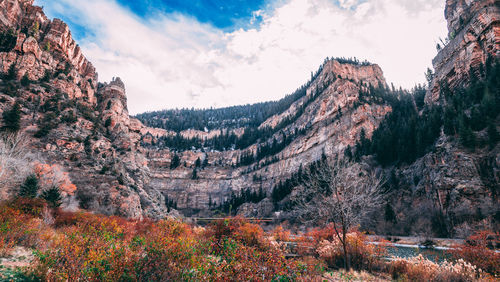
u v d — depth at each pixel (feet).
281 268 23.09
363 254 46.11
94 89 307.37
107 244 22.85
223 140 628.69
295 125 444.96
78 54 307.17
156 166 464.24
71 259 19.53
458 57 237.04
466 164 134.00
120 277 18.65
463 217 118.73
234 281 20.22
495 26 205.67
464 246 46.68
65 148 166.71
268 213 282.56
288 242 84.33
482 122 149.07
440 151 155.94
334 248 49.78
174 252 21.79
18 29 259.60
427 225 131.13
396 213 152.76
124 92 334.03
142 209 178.70
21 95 191.93
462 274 34.55
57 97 216.33
